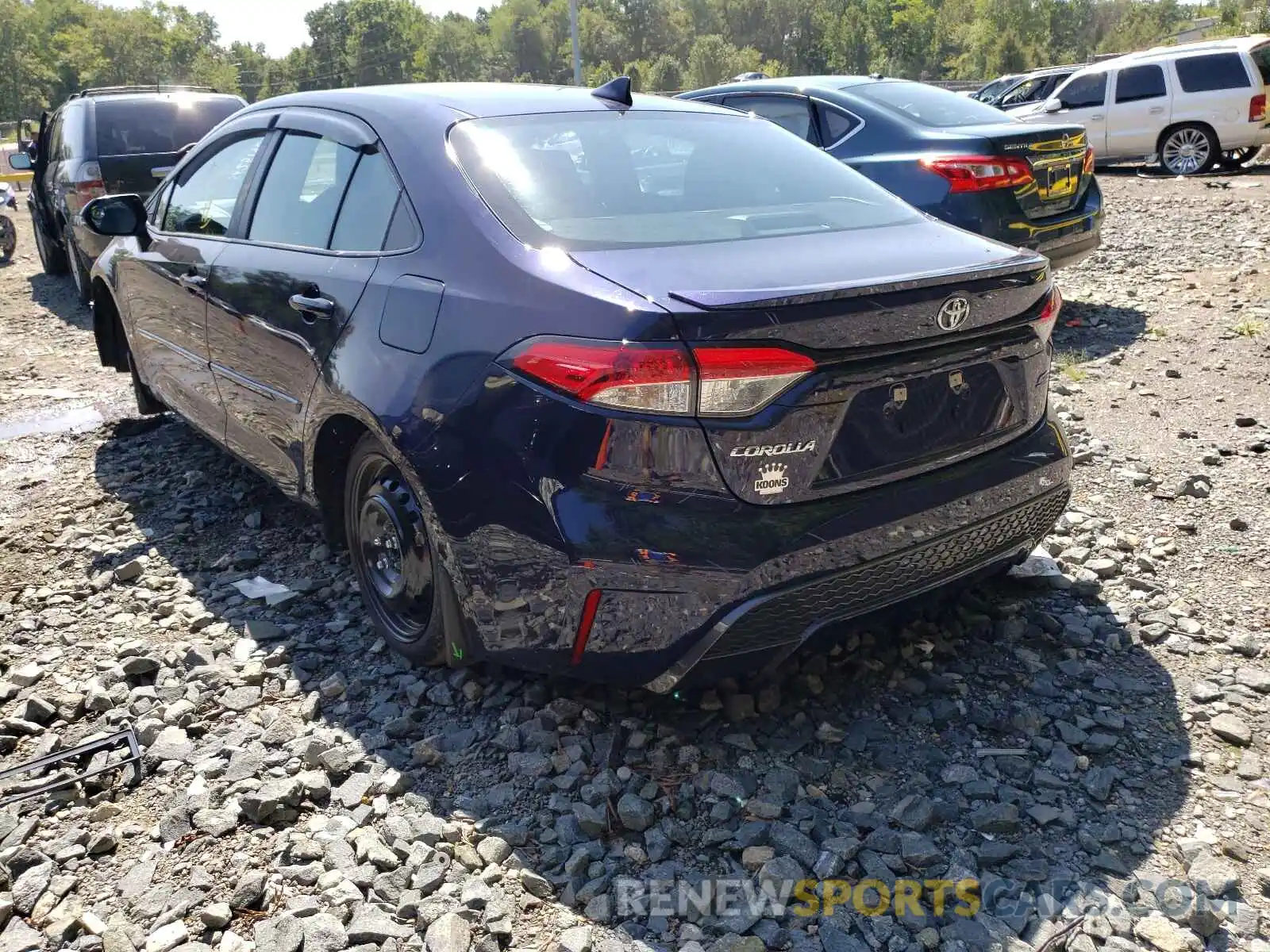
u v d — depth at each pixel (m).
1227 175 14.78
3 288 10.85
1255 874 2.38
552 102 3.55
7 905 2.36
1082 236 6.91
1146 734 2.89
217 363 4.14
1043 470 2.98
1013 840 2.51
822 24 127.19
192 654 3.38
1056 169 6.72
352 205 3.40
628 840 2.56
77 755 2.94
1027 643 3.36
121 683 3.28
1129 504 4.36
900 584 2.76
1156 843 2.49
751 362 2.40
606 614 2.54
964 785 2.69
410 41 146.38
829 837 2.52
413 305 2.93
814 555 2.54
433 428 2.76
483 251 2.83
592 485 2.47
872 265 2.72
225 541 4.32
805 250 2.81
